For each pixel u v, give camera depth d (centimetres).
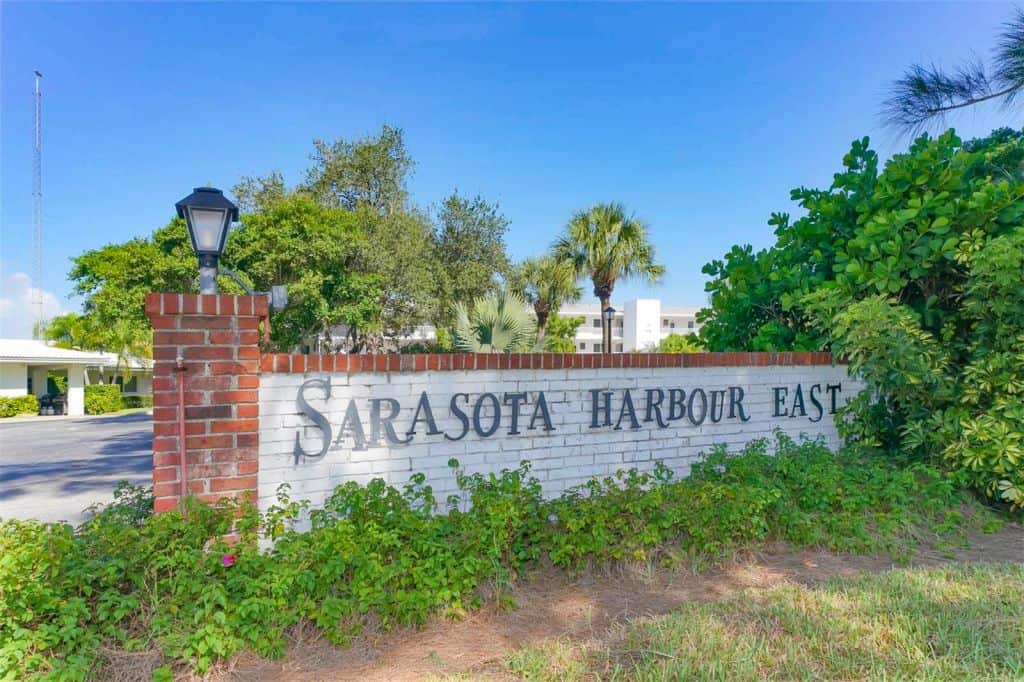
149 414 3069
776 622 345
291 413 425
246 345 396
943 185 632
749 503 456
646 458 570
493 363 500
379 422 455
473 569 359
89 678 271
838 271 686
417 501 460
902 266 627
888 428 657
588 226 2214
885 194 659
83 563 302
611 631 338
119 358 3070
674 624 340
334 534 351
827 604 364
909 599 370
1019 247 550
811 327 743
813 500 500
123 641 287
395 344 2448
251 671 295
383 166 2372
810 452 603
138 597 308
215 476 387
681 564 421
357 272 2205
